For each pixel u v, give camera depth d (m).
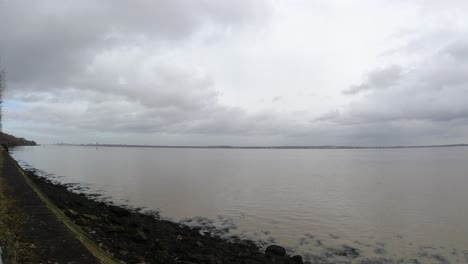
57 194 25.47
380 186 41.22
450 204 28.66
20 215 10.41
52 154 127.50
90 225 13.92
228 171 65.38
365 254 15.99
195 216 23.80
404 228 20.72
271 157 160.88
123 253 11.06
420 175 56.34
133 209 25.67
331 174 59.75
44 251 7.69
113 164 80.25
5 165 27.42
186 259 12.32
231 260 13.73
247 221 22.45
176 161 104.81
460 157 143.38
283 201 30.00
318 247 17.02
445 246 17.16
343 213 25.05
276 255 15.16
